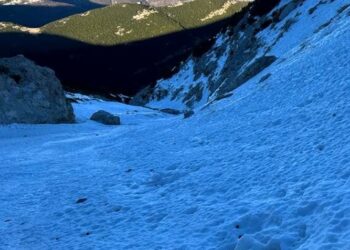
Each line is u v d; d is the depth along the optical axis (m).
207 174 20.61
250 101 33.34
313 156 17.55
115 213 18.42
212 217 15.12
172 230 15.11
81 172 28.92
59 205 21.38
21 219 19.98
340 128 19.25
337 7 53.75
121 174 25.77
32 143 50.34
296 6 74.00
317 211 12.54
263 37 77.88
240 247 11.64
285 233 11.98
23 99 61.72
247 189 17.08
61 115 65.00
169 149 29.58
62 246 15.72
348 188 13.16
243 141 24.59
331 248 10.21
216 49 112.38
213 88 96.25
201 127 33.19
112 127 64.69
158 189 20.89
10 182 29.02
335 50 31.03
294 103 27.12
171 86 125.75
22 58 64.75
